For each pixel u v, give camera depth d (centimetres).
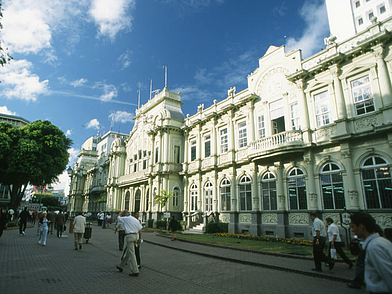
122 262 816
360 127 1455
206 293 628
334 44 1633
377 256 271
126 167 3841
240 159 2139
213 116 2462
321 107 1672
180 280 741
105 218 2928
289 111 1842
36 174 2866
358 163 1445
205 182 2491
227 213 2180
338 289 677
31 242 1446
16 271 779
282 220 1736
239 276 803
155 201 2778
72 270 818
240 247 1309
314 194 1605
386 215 1299
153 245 1544
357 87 1511
